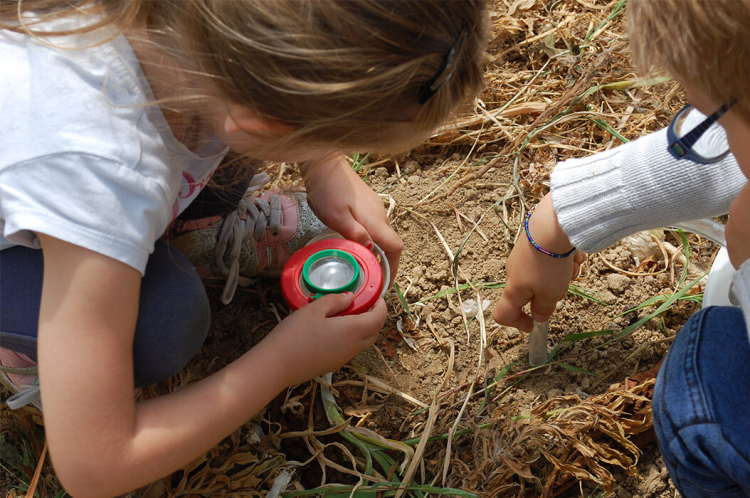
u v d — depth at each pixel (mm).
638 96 2035
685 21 786
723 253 1589
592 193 1296
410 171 1994
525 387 1618
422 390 1635
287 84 879
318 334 1287
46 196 1003
